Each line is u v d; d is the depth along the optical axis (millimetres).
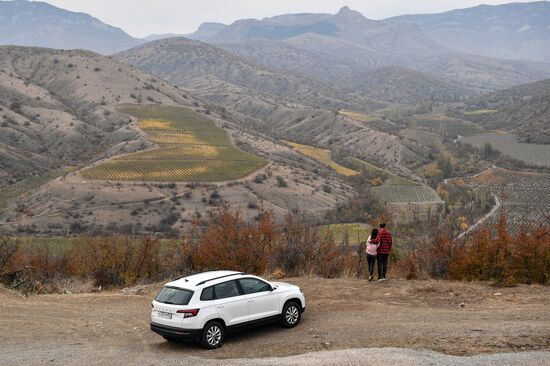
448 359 9969
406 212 112000
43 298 18844
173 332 12086
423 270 20266
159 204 109250
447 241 20984
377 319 13609
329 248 23516
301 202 115062
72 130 172250
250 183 123812
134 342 13266
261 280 13281
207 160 142500
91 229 94438
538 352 10156
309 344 11938
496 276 18016
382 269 18016
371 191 135250
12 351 12523
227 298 12547
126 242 28359
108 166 131625
